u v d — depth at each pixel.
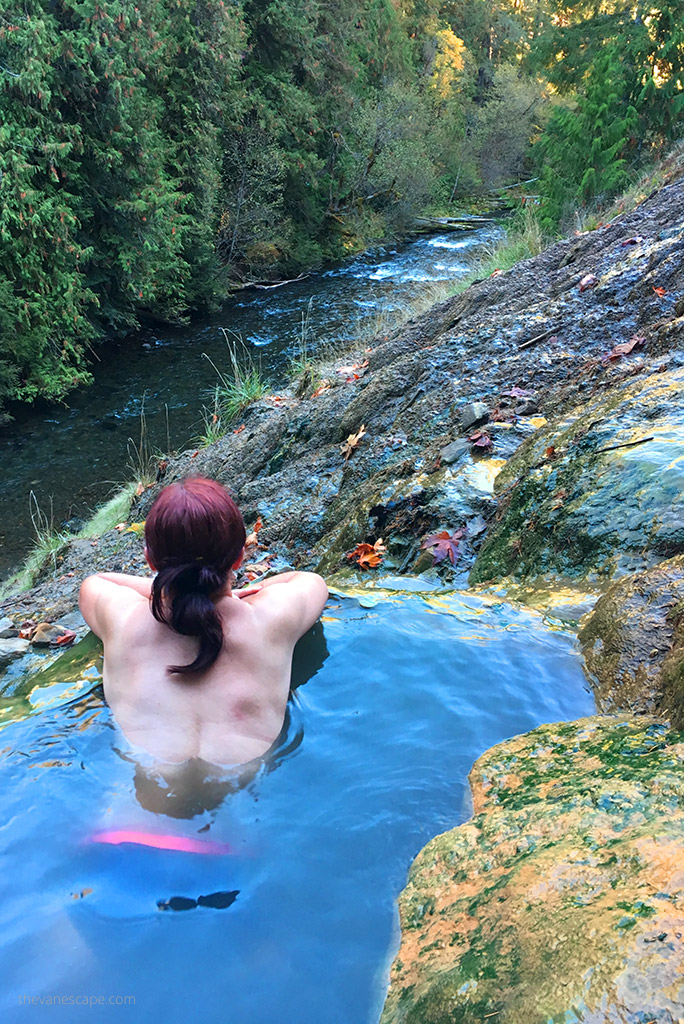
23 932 1.51
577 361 5.12
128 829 1.74
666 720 2.03
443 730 2.13
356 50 30.08
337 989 1.39
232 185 22.94
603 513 3.13
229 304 20.73
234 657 2.16
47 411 13.94
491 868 1.58
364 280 22.75
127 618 2.27
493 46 53.44
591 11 19.17
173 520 2.08
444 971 1.33
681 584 2.46
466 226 31.08
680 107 15.08
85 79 14.66
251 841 1.74
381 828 1.80
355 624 2.70
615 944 1.21
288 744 2.07
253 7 23.67
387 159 28.66
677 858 1.41
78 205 15.23
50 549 8.59
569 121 15.57
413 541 3.88
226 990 1.40
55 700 2.28
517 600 2.95
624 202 12.88
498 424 4.56
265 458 7.10
